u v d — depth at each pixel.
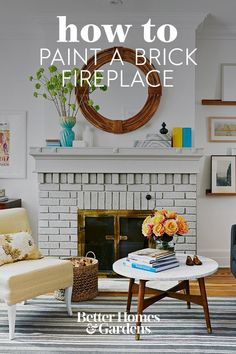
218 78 4.54
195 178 4.09
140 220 4.13
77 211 4.13
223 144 4.55
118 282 3.87
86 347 2.44
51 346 2.45
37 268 2.71
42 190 4.14
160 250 2.81
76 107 4.15
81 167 4.07
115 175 4.09
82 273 3.26
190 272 2.58
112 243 4.14
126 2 3.75
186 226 2.84
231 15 4.08
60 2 3.75
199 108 4.54
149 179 4.10
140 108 4.17
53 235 4.14
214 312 3.01
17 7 3.87
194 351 2.38
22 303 3.19
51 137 4.18
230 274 4.18
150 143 4.03
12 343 2.49
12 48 4.50
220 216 4.57
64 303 3.21
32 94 4.52
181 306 3.16
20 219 3.26
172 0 3.71
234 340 2.54
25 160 4.57
